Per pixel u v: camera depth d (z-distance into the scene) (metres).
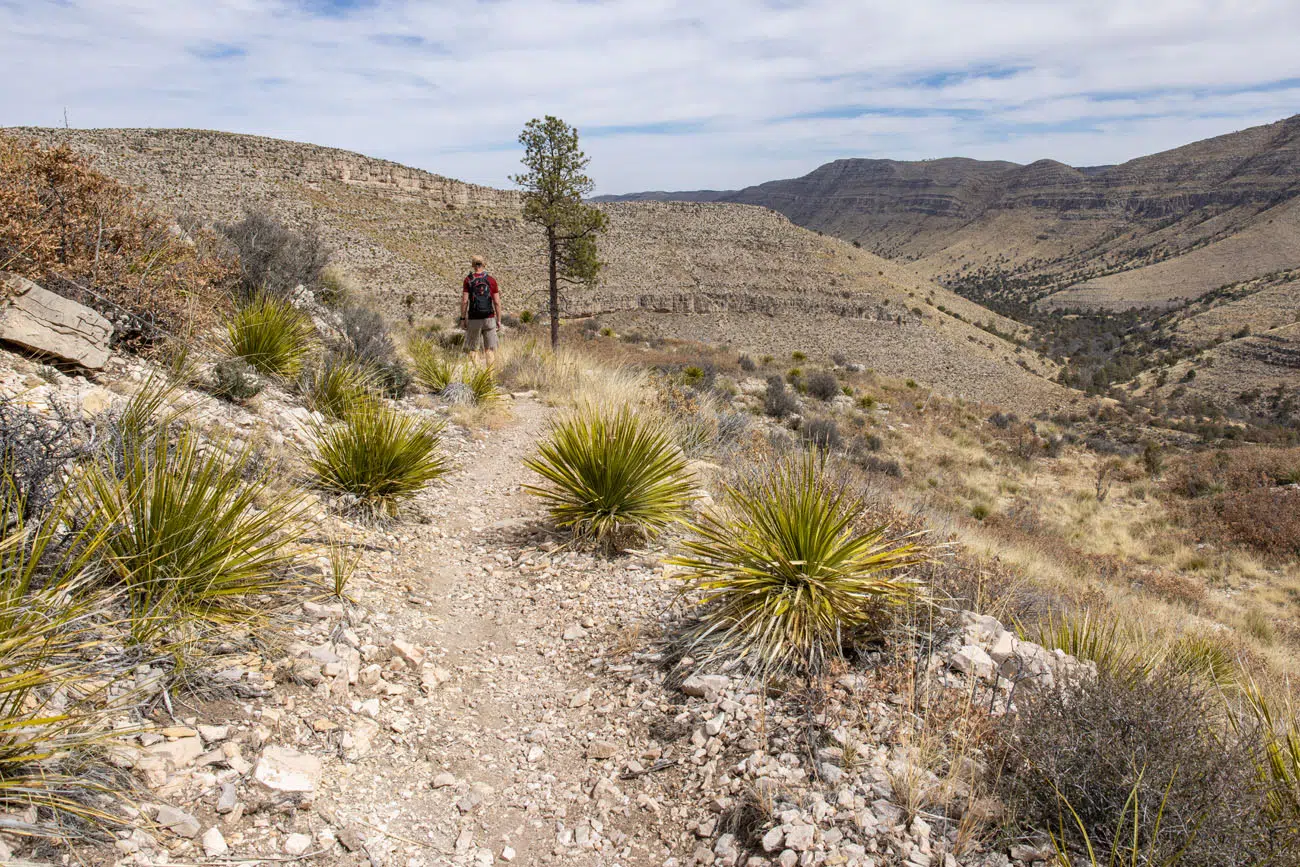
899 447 27.84
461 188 112.69
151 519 3.13
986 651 3.55
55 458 3.20
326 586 4.04
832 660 3.48
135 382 5.15
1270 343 132.62
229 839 2.24
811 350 101.31
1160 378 129.25
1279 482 20.62
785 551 3.78
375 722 3.13
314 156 101.75
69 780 2.03
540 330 47.72
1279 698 3.93
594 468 5.49
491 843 2.61
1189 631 7.04
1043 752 2.52
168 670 2.78
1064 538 16.75
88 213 5.85
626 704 3.47
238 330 7.06
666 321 102.25
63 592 2.53
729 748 3.02
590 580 4.89
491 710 3.47
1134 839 2.11
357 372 8.06
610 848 2.63
